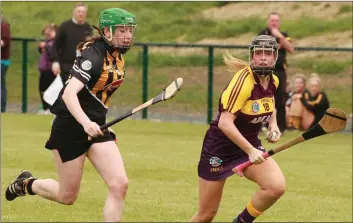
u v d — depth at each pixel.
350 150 30.31
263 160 15.68
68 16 57.09
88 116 15.50
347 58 44.56
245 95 15.79
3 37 38.47
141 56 42.38
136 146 29.84
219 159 16.38
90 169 25.14
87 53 15.25
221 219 19.75
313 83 34.53
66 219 19.34
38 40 40.34
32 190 17.03
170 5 58.22
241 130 16.28
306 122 34.53
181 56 43.12
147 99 39.84
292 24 53.59
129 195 21.81
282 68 32.31
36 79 42.38
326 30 52.41
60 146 15.70
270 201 16.05
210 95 38.00
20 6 59.22
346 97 40.53
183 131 34.75
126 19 15.33
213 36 53.91
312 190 22.95
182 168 25.47
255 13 55.56
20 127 34.41
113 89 15.70
